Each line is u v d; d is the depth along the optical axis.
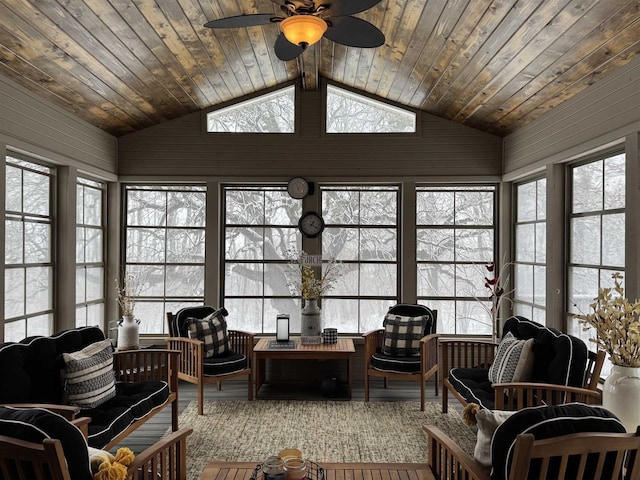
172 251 5.79
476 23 3.50
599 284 3.97
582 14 3.03
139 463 2.18
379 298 5.81
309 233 5.69
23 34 3.22
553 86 4.05
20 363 3.12
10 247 3.94
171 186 5.79
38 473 1.82
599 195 3.99
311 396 5.09
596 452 1.78
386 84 5.21
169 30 3.75
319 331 5.21
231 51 4.43
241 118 5.72
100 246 5.55
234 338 5.38
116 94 4.54
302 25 2.54
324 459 3.57
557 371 3.26
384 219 5.78
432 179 5.65
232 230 5.82
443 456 2.53
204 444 3.82
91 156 5.03
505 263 5.65
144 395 3.60
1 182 3.60
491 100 4.72
